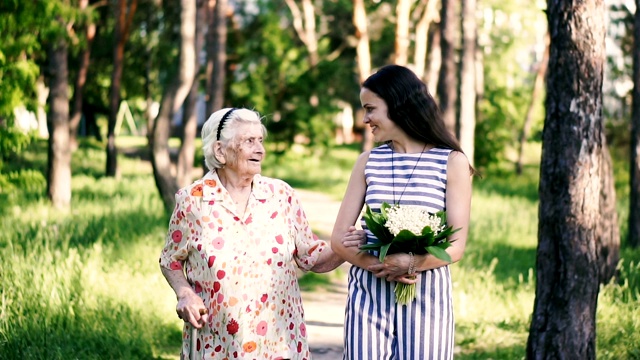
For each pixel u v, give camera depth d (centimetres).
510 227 1355
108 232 1004
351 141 4988
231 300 345
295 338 359
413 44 3028
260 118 360
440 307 342
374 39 3080
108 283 696
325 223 1554
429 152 348
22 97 968
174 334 657
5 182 998
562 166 497
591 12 487
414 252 334
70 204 1452
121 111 5378
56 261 707
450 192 344
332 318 787
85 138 3991
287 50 2712
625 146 2409
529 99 2952
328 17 3142
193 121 1931
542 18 2873
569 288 499
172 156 3144
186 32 1282
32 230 948
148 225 1127
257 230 351
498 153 2670
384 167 352
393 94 347
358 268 354
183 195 353
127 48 2961
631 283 857
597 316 687
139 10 2775
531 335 518
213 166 355
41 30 1009
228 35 2814
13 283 639
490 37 2967
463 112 1633
